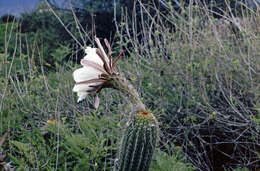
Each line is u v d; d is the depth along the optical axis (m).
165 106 2.89
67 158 2.11
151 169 2.00
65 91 2.82
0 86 2.75
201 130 2.89
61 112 2.69
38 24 6.02
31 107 2.64
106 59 1.45
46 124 2.32
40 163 2.00
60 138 2.28
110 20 5.57
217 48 2.90
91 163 2.12
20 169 1.87
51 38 5.63
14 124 2.37
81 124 2.36
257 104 2.42
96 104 1.47
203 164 2.68
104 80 1.44
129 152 1.38
